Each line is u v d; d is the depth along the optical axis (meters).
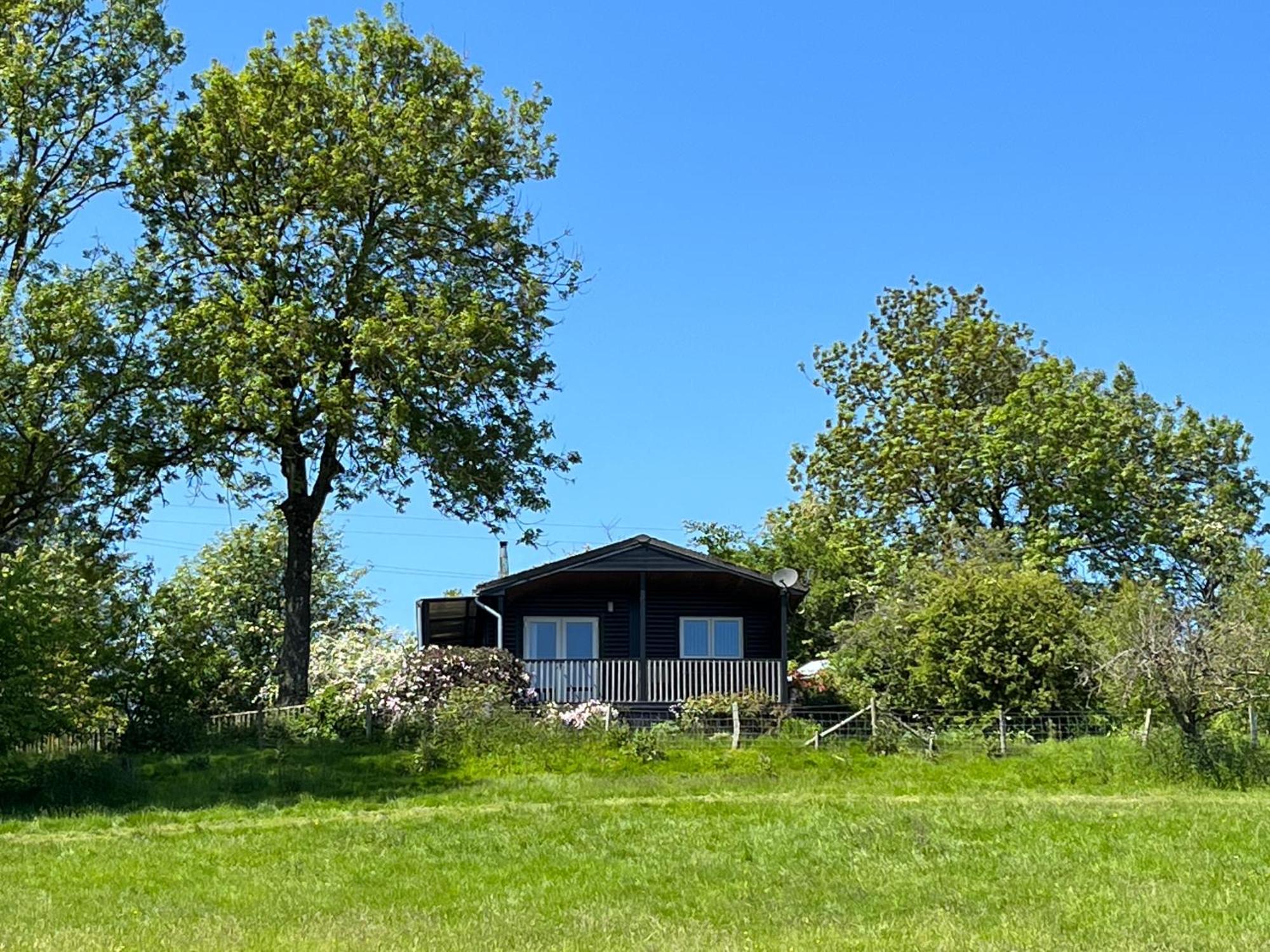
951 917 15.41
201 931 14.84
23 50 33.62
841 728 29.59
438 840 20.44
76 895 17.03
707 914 15.78
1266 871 17.50
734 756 28.11
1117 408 47.16
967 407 48.84
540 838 20.48
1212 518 45.25
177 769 27.55
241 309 33.06
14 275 33.41
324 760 28.27
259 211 34.88
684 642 37.47
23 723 24.75
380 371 33.59
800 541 48.84
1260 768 25.88
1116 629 28.41
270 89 34.84
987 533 41.22
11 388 31.20
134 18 34.81
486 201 36.62
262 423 32.66
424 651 32.41
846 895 16.69
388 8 36.50
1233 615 27.55
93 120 34.78
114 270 33.34
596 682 34.06
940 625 31.34
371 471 34.81
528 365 36.09
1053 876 17.53
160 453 33.75
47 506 34.09
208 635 43.28
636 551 35.16
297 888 17.44
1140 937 14.23
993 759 27.75
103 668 29.98
